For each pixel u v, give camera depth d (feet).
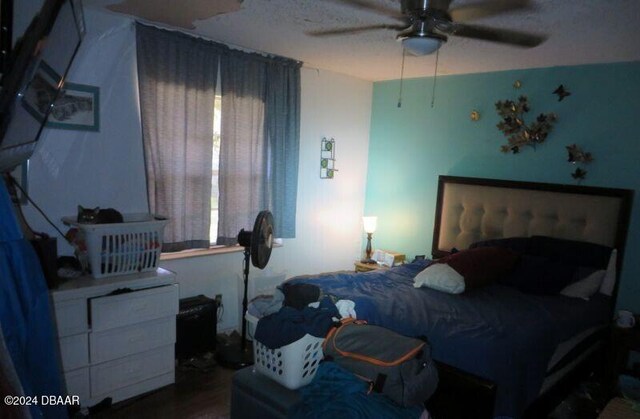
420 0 6.41
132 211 9.68
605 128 10.35
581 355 9.10
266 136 11.54
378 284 9.86
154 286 8.48
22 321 4.16
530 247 10.99
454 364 6.72
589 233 10.40
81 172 8.90
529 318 7.95
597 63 10.39
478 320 7.66
